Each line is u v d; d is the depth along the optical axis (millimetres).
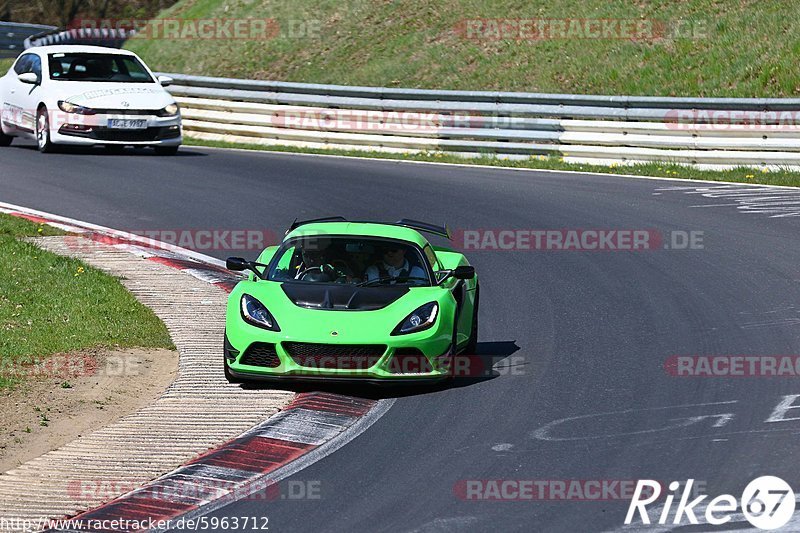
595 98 76000
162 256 50438
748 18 90250
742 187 67438
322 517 23156
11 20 152125
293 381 33812
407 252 35844
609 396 31859
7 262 45562
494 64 95438
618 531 22250
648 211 60531
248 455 27234
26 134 78000
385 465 26375
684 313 41562
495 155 79250
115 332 38625
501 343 38375
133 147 78250
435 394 32500
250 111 87750
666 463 26156
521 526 22531
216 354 36688
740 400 31203
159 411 30875
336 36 106562
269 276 35500
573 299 44156
